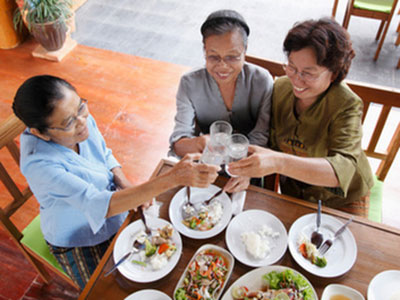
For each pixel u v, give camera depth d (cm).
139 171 252
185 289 108
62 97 110
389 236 120
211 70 138
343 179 126
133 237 122
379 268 113
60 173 124
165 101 296
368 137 260
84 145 143
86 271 151
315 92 130
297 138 152
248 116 167
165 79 314
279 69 164
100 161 155
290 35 121
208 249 116
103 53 342
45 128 115
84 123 122
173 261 114
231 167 120
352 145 131
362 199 164
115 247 119
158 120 283
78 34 366
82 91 304
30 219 225
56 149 128
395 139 163
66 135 119
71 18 355
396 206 224
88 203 123
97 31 369
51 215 140
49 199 135
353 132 132
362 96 155
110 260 118
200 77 153
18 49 349
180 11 394
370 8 303
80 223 144
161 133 275
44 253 159
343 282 110
